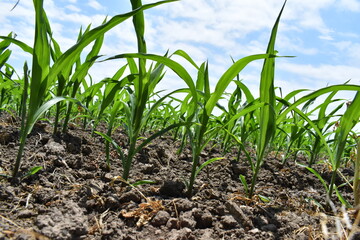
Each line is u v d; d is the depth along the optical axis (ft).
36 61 4.92
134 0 5.23
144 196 5.27
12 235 3.71
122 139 9.76
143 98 5.54
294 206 6.31
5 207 4.46
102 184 5.76
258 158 6.03
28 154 6.64
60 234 3.85
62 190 5.24
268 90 5.63
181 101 9.28
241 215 5.09
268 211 5.84
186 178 7.21
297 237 4.90
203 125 5.73
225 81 5.26
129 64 6.49
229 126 8.84
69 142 7.96
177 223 4.62
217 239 4.49
